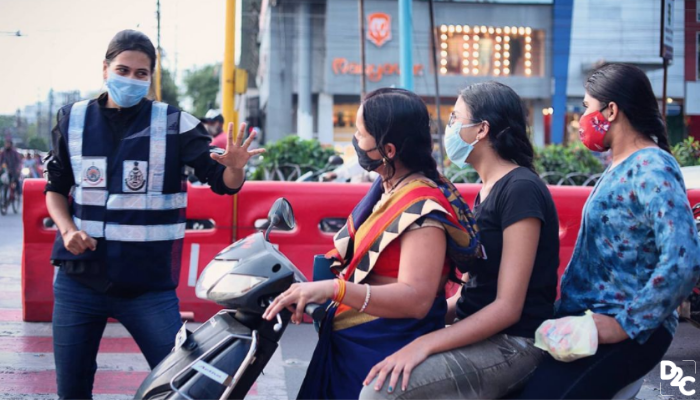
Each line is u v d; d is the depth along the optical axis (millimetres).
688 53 22375
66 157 2789
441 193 2066
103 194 2711
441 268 2020
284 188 5445
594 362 2078
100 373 4203
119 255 2678
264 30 28125
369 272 2064
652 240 2090
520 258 2127
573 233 5422
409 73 8211
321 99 25672
